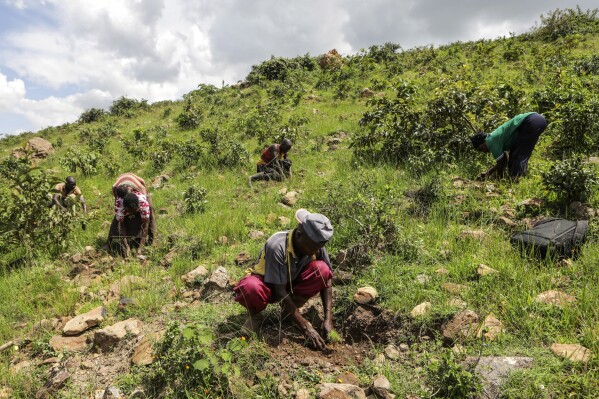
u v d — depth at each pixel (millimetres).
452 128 7578
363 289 3609
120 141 15648
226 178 8859
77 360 3514
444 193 5402
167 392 2879
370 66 20812
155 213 7332
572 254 3799
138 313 4043
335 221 4840
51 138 21312
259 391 2830
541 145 6988
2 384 3350
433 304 3373
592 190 4750
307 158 9344
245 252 4898
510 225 4539
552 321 3004
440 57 19344
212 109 18578
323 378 2932
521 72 14125
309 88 19953
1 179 11602
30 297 4734
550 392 2443
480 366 2652
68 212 6277
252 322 3469
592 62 12328
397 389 2703
